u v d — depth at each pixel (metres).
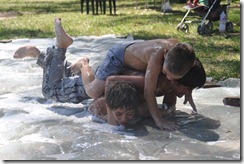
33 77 5.36
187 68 3.49
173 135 3.49
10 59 6.25
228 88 4.80
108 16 12.38
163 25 10.08
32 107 4.33
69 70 4.46
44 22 11.25
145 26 9.95
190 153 3.15
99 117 3.95
